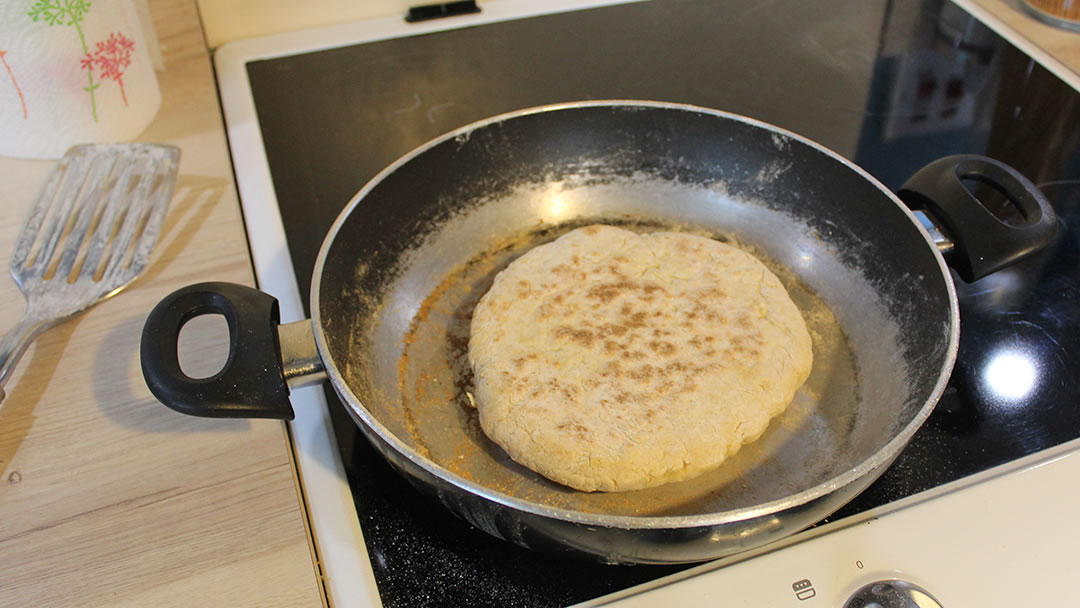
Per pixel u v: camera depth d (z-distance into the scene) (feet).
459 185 1.86
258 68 2.39
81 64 1.90
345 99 2.28
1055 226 1.56
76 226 1.78
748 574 1.26
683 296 1.67
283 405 1.30
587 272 1.72
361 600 1.27
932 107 2.23
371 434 1.26
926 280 1.55
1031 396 1.53
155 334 1.32
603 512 1.40
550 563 1.31
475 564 1.31
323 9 2.55
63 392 1.53
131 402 1.52
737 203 1.92
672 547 1.14
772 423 1.53
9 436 1.46
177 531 1.34
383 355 1.66
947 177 1.63
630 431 1.43
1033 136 2.13
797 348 1.58
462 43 2.48
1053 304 1.71
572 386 1.50
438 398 1.60
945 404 1.50
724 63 2.40
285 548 1.32
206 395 1.27
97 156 1.90
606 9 2.62
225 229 1.86
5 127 1.95
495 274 1.87
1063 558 1.28
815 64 2.40
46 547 1.31
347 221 1.62
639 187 1.98
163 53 2.36
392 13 2.63
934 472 1.40
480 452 1.50
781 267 1.84
